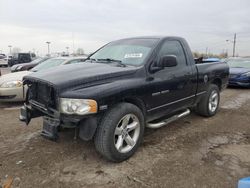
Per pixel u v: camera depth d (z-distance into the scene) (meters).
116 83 3.54
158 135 4.73
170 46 4.68
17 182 3.12
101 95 3.26
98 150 3.50
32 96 3.89
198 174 3.31
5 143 4.32
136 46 4.49
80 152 3.95
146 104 4.02
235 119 5.92
